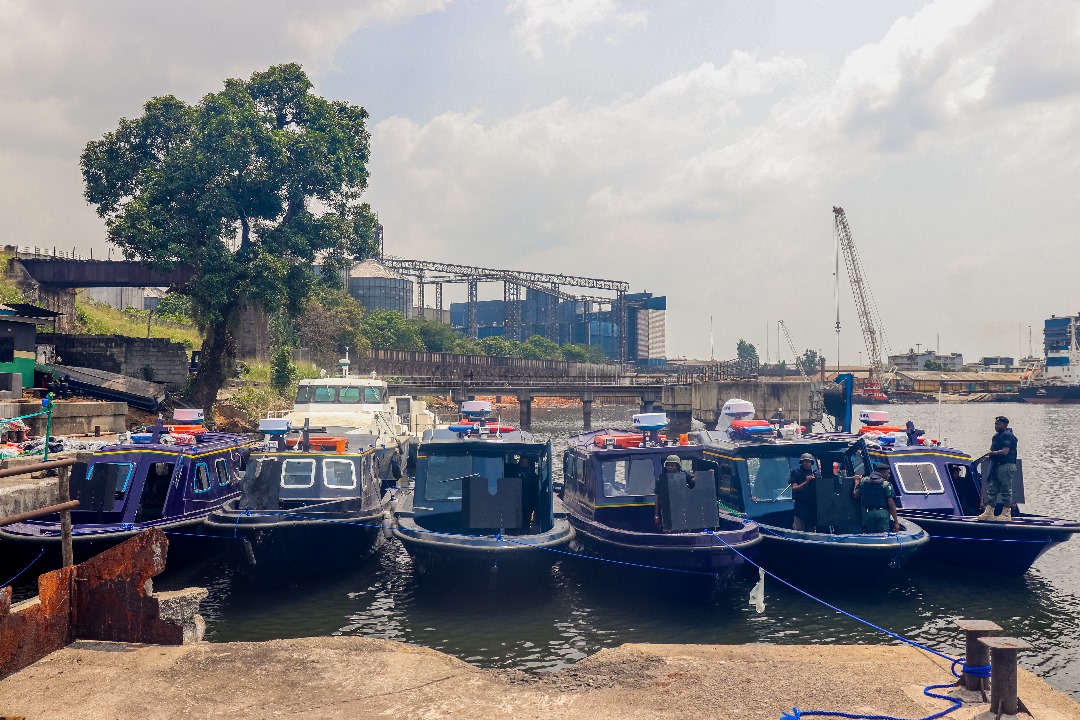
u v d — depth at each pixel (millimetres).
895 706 6730
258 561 14391
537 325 199875
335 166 43375
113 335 41594
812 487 15203
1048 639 12539
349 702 6961
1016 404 170875
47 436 15828
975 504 17641
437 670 7828
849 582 14375
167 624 8398
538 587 14547
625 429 20734
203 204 39812
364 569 16609
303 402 25969
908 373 191000
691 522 13930
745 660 8047
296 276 41906
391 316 104438
